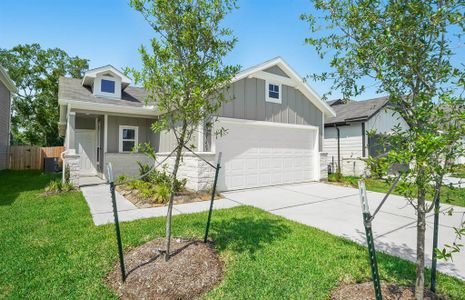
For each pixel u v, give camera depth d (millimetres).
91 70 11234
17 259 3484
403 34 2369
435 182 2227
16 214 5645
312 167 11227
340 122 14648
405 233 4816
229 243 4031
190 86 3184
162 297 2727
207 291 2889
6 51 25328
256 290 2857
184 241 3936
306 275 3150
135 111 10578
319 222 5422
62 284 2941
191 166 8328
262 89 9648
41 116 26234
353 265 3412
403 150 2137
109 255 3600
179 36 3121
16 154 16938
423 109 2168
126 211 5996
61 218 5336
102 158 11766
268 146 9773
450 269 3418
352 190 9148
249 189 9141
